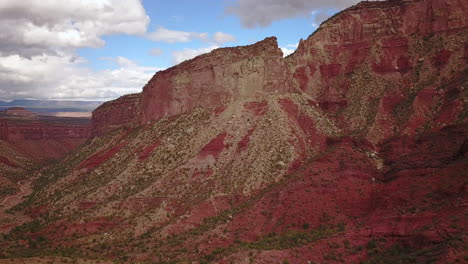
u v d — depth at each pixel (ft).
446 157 268.21
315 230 260.01
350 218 266.16
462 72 336.29
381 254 220.02
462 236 193.88
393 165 291.58
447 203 226.99
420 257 198.90
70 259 260.01
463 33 357.82
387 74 371.97
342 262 220.84
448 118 305.73
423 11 378.94
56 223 329.31
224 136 358.64
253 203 290.76
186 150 366.43
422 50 367.66
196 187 331.36
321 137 345.10
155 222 304.50
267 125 352.08
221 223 281.95
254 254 229.45
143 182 352.69
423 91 337.11
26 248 301.22
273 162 324.19
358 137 327.67
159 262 250.37
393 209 249.55
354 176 289.33
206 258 244.63
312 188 282.77
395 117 337.52
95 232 310.65
